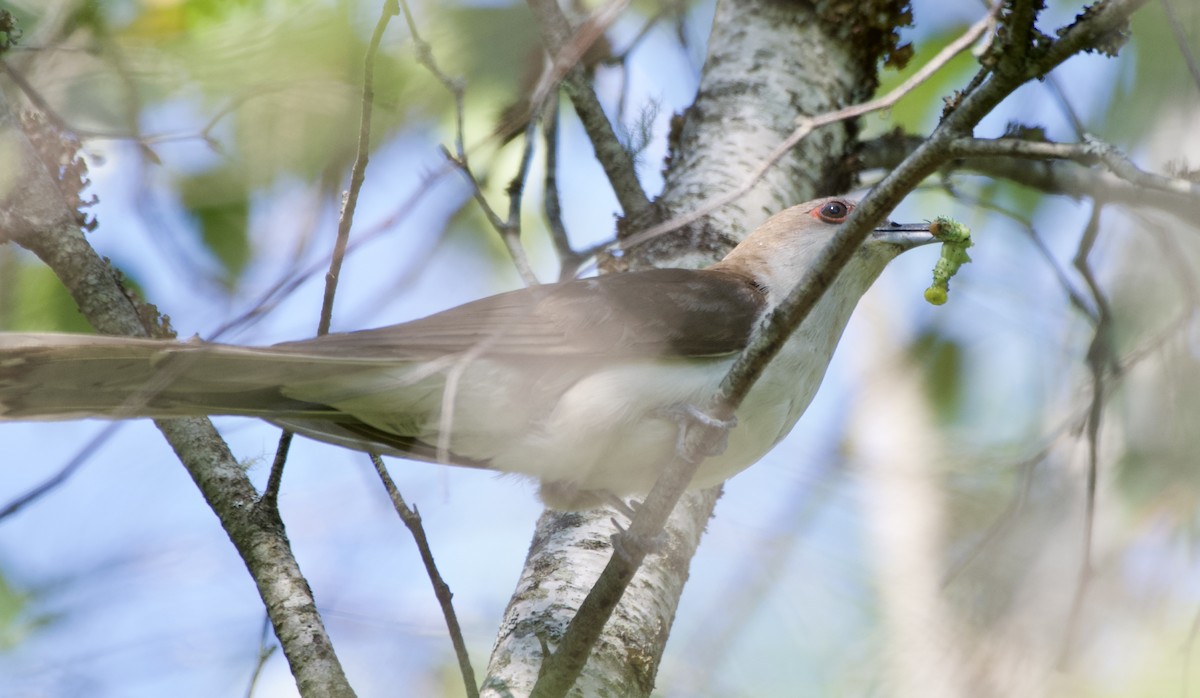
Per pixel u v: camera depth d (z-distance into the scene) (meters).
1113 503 11.83
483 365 8.45
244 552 8.27
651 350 8.77
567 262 10.19
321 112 8.98
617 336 8.73
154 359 7.48
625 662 8.56
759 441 8.96
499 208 12.27
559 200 10.43
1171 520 11.52
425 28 9.63
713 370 8.90
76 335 7.37
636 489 9.08
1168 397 11.62
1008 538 11.83
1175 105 10.80
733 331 9.02
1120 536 11.66
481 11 9.68
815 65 12.40
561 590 9.05
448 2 9.70
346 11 9.02
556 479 8.95
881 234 9.99
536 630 8.69
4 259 11.47
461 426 8.63
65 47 9.25
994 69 6.33
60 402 7.55
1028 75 6.29
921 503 12.80
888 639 11.32
